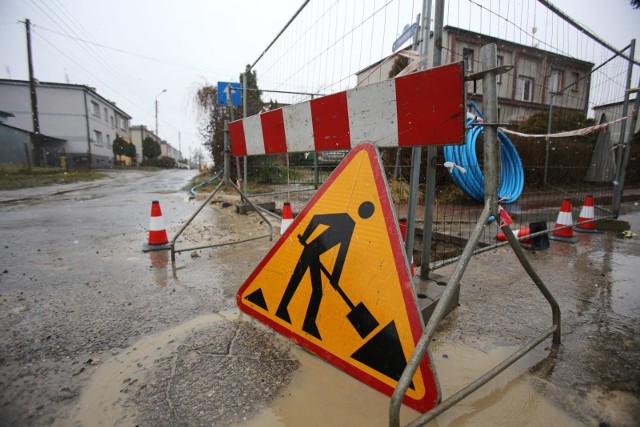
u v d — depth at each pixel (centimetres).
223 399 144
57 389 150
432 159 226
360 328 155
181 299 246
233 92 749
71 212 656
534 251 378
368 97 169
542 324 213
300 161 694
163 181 1770
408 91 153
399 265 148
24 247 391
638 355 178
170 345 185
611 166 822
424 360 133
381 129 166
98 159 3375
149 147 4641
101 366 167
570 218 437
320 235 177
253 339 191
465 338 196
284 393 148
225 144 356
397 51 295
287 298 186
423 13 223
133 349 181
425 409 132
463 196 725
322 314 170
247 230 482
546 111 979
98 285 274
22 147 2297
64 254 363
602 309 233
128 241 420
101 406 140
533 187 862
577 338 195
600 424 132
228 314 222
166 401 143
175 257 353
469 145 490
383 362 145
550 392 150
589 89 603
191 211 673
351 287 161
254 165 893
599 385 154
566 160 893
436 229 474
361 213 165
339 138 189
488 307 237
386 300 149
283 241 192
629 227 499
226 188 1046
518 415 137
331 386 153
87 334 197
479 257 357
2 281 282
